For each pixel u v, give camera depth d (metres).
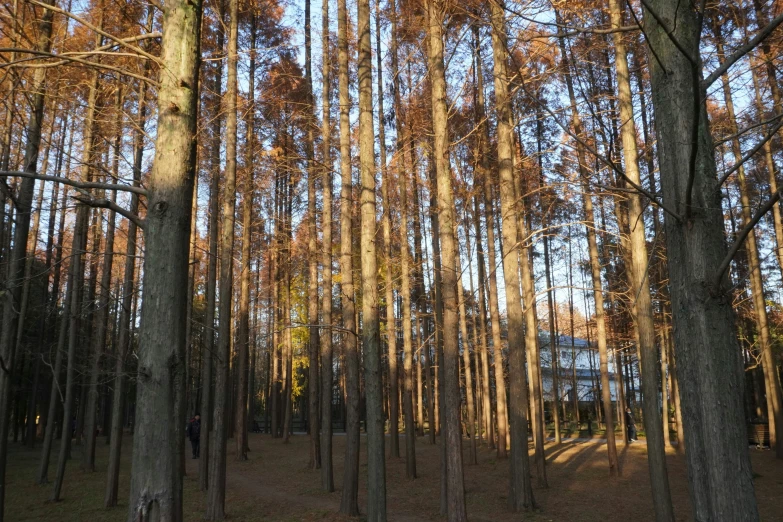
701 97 3.44
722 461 3.10
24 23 6.32
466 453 20.33
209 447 15.27
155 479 3.43
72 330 14.05
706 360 3.23
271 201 21.39
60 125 10.27
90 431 17.86
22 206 6.58
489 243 17.86
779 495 11.98
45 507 12.45
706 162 3.45
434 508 11.95
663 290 16.55
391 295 19.83
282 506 12.18
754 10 8.60
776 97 11.04
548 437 26.92
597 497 12.30
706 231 3.34
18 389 24.81
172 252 3.74
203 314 26.92
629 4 3.05
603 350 15.59
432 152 12.17
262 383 57.88
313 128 15.47
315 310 17.61
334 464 18.09
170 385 3.59
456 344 9.40
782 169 15.50
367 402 9.38
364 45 10.52
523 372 11.53
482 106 13.61
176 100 3.94
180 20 4.07
